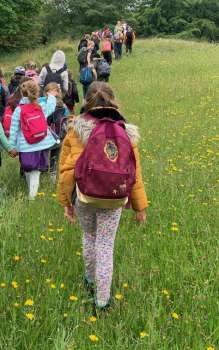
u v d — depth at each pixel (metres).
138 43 35.94
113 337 3.97
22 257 5.27
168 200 6.95
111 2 69.62
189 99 16.58
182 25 66.12
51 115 9.01
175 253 5.23
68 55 35.06
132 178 4.20
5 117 8.83
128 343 3.83
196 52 29.97
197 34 65.62
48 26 68.25
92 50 18.61
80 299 4.47
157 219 6.31
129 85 20.53
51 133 8.10
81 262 5.14
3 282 4.59
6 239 5.70
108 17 69.25
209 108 14.89
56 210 6.88
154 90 18.81
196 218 6.27
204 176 7.98
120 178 4.09
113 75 24.28
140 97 17.88
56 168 9.02
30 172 7.78
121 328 3.98
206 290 4.46
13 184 8.83
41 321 4.06
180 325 4.02
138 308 4.30
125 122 4.41
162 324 4.05
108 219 4.34
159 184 7.66
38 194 7.56
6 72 33.88
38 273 4.88
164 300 4.44
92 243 4.64
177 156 9.44
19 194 7.84
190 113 14.37
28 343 3.80
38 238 5.72
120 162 4.12
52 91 8.54
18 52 48.38
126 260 5.13
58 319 4.05
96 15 68.44
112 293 4.65
